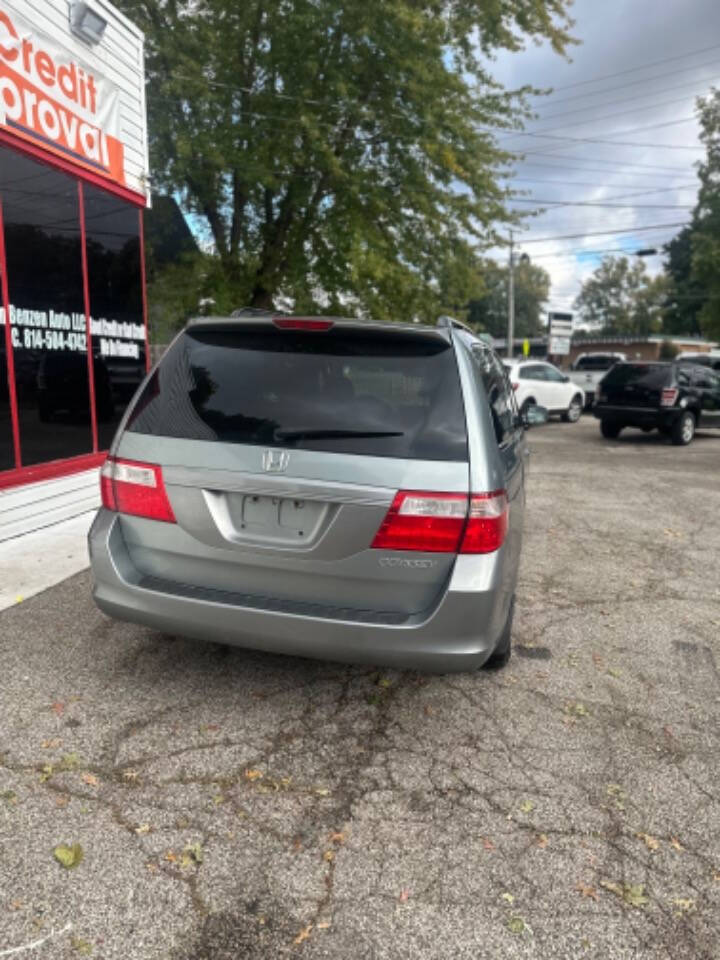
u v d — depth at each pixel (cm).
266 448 294
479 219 1634
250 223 1675
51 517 653
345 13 1404
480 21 1611
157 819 257
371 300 1578
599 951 209
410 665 293
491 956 206
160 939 207
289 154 1488
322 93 1488
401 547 286
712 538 701
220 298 1545
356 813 266
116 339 826
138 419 323
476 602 287
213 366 321
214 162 1451
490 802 276
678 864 246
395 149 1552
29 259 668
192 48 1476
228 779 282
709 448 1412
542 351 4834
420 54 1470
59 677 356
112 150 806
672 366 1441
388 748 309
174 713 328
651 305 8525
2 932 206
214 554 304
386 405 299
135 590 313
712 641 445
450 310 1736
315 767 293
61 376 721
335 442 292
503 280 6862
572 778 294
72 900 219
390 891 229
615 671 396
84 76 742
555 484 968
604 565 600
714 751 318
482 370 354
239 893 226
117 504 323
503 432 361
